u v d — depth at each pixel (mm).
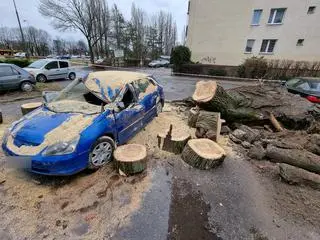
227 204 2562
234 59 20203
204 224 2252
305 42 17375
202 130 4227
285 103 5047
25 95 7660
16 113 5703
